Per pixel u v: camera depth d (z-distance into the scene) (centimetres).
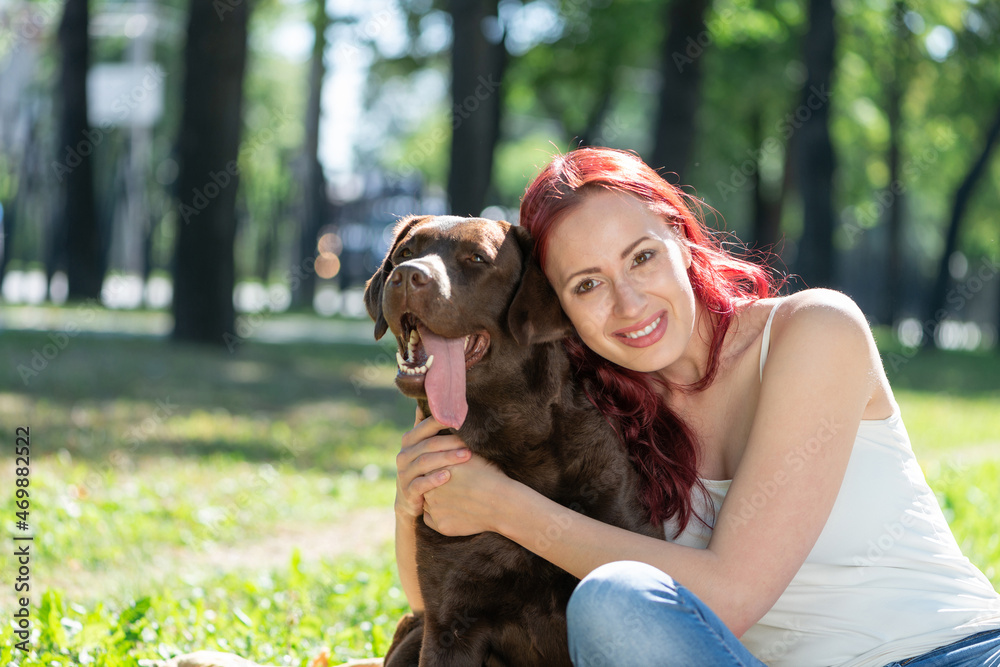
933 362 1984
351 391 1226
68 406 933
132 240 3391
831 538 241
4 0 2367
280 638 386
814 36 1700
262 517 640
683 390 283
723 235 321
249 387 1177
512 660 294
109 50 3278
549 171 283
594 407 294
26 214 3412
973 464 795
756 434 241
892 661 227
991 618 233
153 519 611
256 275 4644
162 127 3177
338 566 511
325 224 3184
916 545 239
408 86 2709
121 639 345
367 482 762
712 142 2292
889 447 247
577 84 2262
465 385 278
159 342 1462
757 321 273
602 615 199
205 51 1416
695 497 280
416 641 308
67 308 1994
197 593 444
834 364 238
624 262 258
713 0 1809
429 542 289
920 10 2117
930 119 2494
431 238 295
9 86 2981
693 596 206
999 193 3025
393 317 279
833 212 1745
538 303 280
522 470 288
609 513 287
